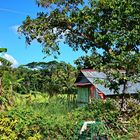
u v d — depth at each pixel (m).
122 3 17.12
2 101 12.37
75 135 11.09
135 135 12.28
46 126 10.59
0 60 17.39
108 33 17.27
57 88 31.34
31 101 15.61
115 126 12.34
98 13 19.20
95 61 16.36
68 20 21.34
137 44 16.09
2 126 10.06
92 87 24.81
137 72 14.66
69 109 14.79
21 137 10.19
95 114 12.37
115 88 15.20
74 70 34.44
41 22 22.53
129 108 14.12
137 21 16.73
